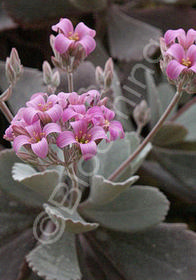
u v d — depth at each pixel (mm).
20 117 349
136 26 486
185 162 462
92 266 410
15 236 405
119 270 402
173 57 355
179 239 409
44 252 385
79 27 365
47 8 484
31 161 350
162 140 458
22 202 405
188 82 357
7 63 367
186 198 462
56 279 368
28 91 438
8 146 463
